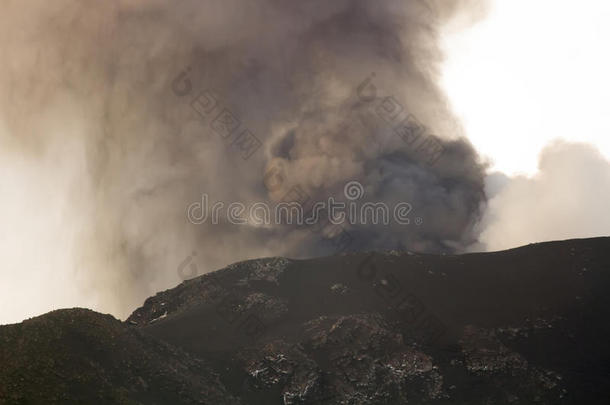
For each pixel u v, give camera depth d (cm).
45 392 7969
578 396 10025
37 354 8662
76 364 8762
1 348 8719
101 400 8200
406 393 10350
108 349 9456
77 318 9756
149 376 9350
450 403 10175
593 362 10612
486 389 10375
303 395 10188
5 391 7762
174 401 9012
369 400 10212
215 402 9394
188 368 10200
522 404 10044
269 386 10338
